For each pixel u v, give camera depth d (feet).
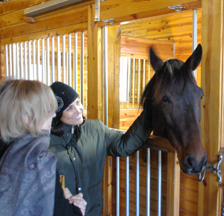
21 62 9.28
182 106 3.33
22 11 8.75
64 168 3.77
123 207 5.74
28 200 2.11
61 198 2.42
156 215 4.95
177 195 4.45
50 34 7.70
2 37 9.87
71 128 3.96
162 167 4.79
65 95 3.74
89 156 4.02
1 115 2.30
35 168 2.17
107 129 4.48
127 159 5.16
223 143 3.99
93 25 6.15
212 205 4.05
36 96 2.35
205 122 4.09
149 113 4.07
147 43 13.82
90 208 4.02
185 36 13.32
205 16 4.02
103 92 6.24
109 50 6.30
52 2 7.05
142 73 15.15
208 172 4.09
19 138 2.33
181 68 3.50
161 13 4.77
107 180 5.84
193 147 3.17
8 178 2.13
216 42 3.89
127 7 5.37
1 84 2.42
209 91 4.01
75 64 7.00
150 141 4.69
